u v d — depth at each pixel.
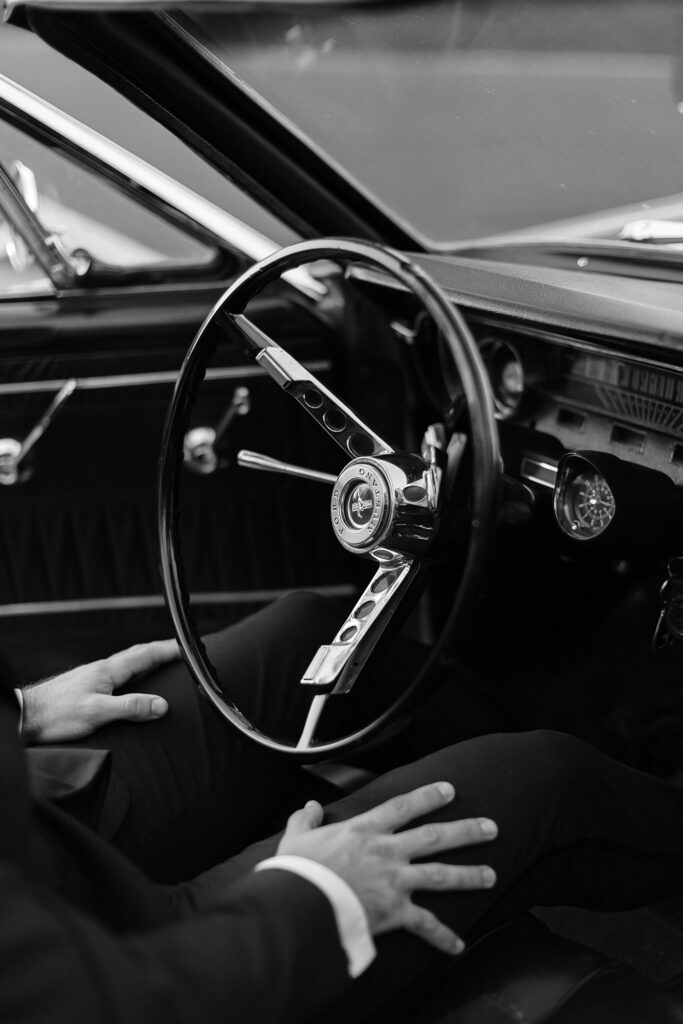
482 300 1.49
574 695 1.73
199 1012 0.71
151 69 1.53
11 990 0.63
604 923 1.54
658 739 1.63
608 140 1.76
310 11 1.15
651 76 1.62
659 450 1.39
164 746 1.17
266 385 2.04
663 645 1.36
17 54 1.62
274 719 1.26
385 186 1.86
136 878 0.88
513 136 1.82
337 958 0.81
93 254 1.95
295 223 1.87
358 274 1.78
